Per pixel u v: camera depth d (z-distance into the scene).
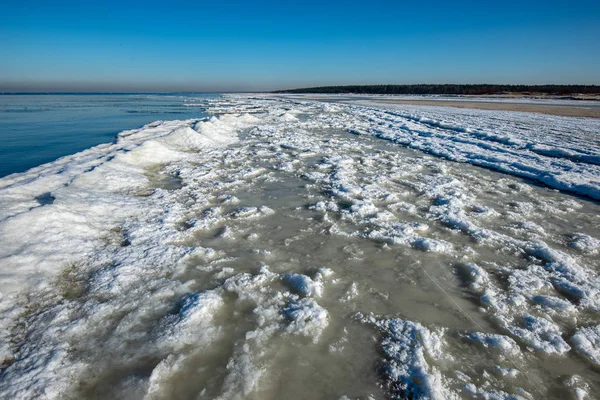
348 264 3.27
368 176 6.50
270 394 1.85
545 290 2.89
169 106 33.75
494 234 3.91
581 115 18.58
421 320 2.50
